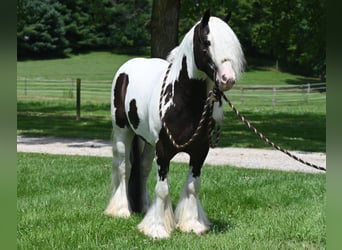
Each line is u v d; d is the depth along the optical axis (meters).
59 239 5.88
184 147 5.73
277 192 8.34
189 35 5.62
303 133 18.70
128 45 67.81
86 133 17.69
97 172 9.96
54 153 13.44
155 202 6.10
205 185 8.80
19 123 20.64
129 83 6.63
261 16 50.59
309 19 19.92
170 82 5.80
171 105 5.71
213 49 5.16
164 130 5.79
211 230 6.29
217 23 5.30
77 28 63.81
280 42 22.88
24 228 6.29
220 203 7.64
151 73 6.42
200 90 5.61
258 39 22.42
